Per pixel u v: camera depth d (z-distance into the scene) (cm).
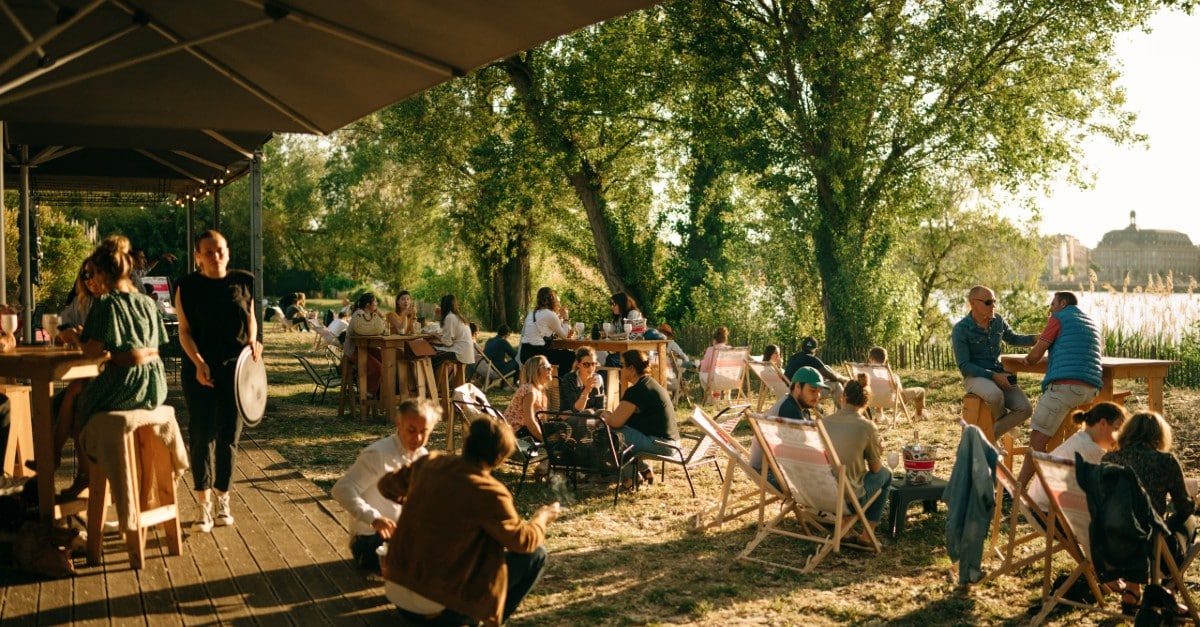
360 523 500
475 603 391
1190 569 577
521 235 3117
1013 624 487
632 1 388
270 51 589
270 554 532
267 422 1103
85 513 575
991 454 541
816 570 570
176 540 526
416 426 479
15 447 607
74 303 672
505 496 392
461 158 2708
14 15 526
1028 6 1766
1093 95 1902
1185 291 1634
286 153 4938
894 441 1045
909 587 540
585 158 2275
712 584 539
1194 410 1155
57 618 431
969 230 2577
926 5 1842
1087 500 471
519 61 2189
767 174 1984
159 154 1486
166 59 662
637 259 2412
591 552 603
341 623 431
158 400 515
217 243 554
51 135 1155
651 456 756
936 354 1859
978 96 1844
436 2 438
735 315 2158
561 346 1252
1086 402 744
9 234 2128
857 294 1922
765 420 597
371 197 3859
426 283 3950
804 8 1838
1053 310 763
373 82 603
